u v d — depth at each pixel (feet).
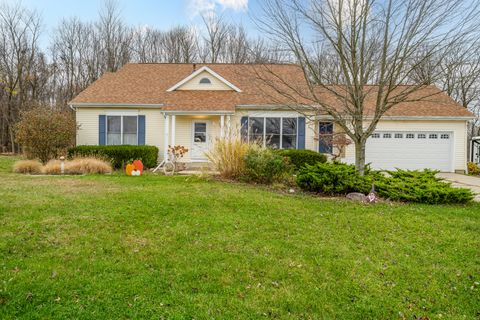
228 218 17.44
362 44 24.08
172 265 11.77
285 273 11.44
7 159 54.34
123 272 11.10
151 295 9.73
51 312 8.69
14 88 85.66
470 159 63.98
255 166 28.58
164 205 19.53
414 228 16.53
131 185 26.78
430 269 12.05
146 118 47.39
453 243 14.62
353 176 24.84
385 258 12.92
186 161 47.32
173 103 44.91
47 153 42.63
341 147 42.22
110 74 54.24
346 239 14.89
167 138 44.50
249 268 11.75
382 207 20.71
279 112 45.55
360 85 25.07
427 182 25.09
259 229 15.97
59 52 97.71
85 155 42.55
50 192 22.81
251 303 9.51
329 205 21.01
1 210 17.44
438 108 48.47
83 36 99.76
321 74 27.50
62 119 43.16
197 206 19.69
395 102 24.25
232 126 44.98
